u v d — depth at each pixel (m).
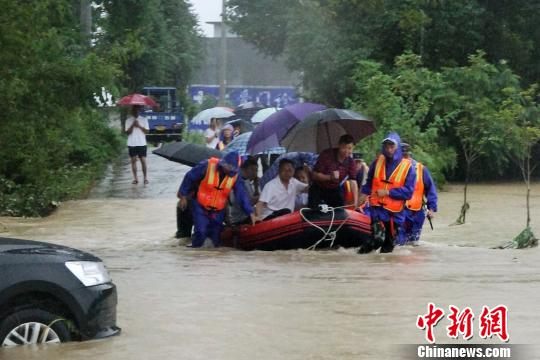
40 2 23.36
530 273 13.34
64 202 24.92
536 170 35.53
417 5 31.45
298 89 41.47
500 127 27.33
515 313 10.43
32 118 23.73
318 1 21.97
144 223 20.61
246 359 8.55
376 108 27.75
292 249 16.25
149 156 41.62
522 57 35.69
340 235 16.14
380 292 11.73
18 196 23.16
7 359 8.32
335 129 17.53
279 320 10.12
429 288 12.02
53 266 8.69
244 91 68.38
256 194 17.58
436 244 17.50
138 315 10.37
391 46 35.06
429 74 30.88
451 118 30.78
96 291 8.84
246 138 20.11
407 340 9.23
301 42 35.69
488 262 14.58
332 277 13.02
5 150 23.39
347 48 34.91
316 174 16.47
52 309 8.68
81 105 24.89
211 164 16.69
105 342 8.94
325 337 9.37
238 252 16.06
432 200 17.02
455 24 34.34
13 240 9.16
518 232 19.42
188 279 12.88
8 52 21.94
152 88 57.00
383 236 15.73
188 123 62.91
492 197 27.36
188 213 17.62
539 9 35.25
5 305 8.52
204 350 8.87
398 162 15.76
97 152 34.19
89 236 18.55
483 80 31.33
